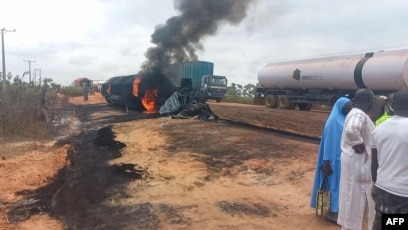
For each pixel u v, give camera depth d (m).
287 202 6.52
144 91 25.59
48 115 18.53
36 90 24.25
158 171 8.79
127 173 8.72
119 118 21.89
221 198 6.76
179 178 8.13
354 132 4.36
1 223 5.70
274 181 7.71
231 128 15.08
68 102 38.72
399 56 19.45
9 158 10.40
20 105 16.75
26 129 14.32
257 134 13.11
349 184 4.51
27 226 5.59
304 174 7.99
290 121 18.55
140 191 7.27
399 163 3.09
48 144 13.03
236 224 5.56
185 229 5.39
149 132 15.27
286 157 9.44
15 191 7.29
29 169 9.03
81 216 6.00
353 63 21.80
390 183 3.13
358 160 4.45
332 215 5.50
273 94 29.61
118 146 12.45
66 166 9.31
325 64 23.86
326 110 28.84
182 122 17.84
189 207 6.30
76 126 18.41
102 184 7.81
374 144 3.41
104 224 5.63
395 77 19.27
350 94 23.03
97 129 17.41
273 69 28.88
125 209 6.25
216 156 10.09
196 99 22.00
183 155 10.44
